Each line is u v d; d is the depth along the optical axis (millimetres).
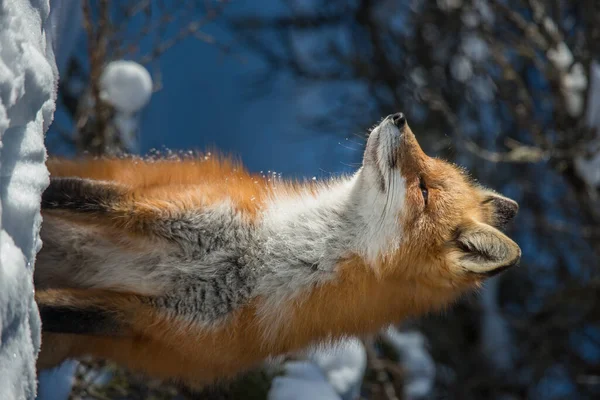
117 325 6836
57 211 6727
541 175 15836
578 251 14961
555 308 14906
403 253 7883
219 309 7164
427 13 16109
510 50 15008
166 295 7051
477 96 15977
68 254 7258
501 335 15000
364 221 7742
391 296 8023
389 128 7969
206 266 7191
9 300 4156
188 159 8328
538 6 12773
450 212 8227
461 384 14609
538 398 15094
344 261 7617
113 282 7195
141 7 11758
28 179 4695
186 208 7105
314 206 7746
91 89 10375
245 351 7422
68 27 8203
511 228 15469
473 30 14477
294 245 7496
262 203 7660
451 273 7953
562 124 12633
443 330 15055
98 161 7801
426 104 15609
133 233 6996
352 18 17906
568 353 15133
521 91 13062
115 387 9602
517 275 15719
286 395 9180
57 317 6551
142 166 7727
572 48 12523
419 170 8195
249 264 7320
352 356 10000
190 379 7637
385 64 16688
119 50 11086
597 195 13102
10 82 4492
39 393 7695
